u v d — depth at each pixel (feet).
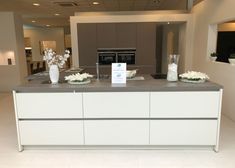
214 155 9.25
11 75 22.44
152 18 18.94
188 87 8.94
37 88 9.18
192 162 8.75
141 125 9.40
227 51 16.51
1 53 22.16
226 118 13.66
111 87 9.07
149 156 9.23
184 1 20.02
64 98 9.29
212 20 15.12
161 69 19.85
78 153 9.57
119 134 9.52
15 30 21.65
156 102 9.18
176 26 19.62
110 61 19.85
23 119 9.55
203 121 9.24
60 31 47.24
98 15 19.70
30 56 46.55
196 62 18.29
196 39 18.24
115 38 19.45
